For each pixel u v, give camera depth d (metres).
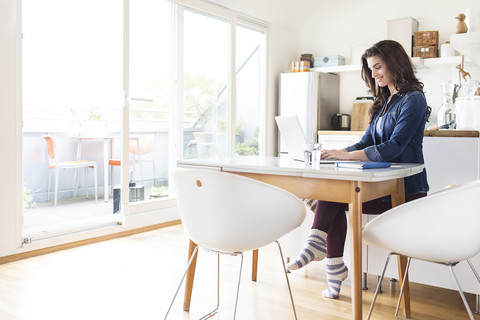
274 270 2.93
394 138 2.18
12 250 3.10
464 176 2.40
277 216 1.62
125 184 3.93
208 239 1.66
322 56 5.57
